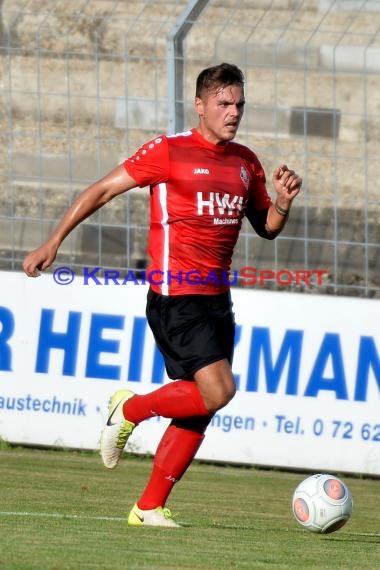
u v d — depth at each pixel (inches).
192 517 893.2
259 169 787.4
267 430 1317.7
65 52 1450.5
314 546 713.0
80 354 1334.9
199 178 744.3
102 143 1536.7
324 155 1475.1
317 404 1317.7
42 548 620.1
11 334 1341.0
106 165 1537.9
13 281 1342.3
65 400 1336.1
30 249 1503.4
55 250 741.3
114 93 1555.1
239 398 1318.9
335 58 1555.1
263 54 1574.8
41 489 1024.2
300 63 1583.4
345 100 1592.0
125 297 1333.7
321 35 1600.6
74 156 1539.1
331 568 611.5
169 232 747.4
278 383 1318.9
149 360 1325.0
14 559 576.4
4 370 1341.0
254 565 604.1
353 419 1318.9
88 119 1555.1
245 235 1417.3
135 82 1555.1
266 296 1323.8
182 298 744.3
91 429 1332.4
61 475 1152.8
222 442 1322.6
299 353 1320.1
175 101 1409.9
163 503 772.6
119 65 1557.6
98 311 1336.1
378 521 974.4
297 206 1510.8
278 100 1571.1
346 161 1571.1
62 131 1556.3
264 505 1034.1
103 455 792.9
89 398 1332.4
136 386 1326.3
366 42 1611.7
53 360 1338.6
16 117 1567.4
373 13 1626.5
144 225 1469.0
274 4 1594.5
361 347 1322.6
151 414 768.3
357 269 1487.5
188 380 754.2
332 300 1323.8
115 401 784.9
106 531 715.4
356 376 1320.1
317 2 1609.3
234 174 755.4
